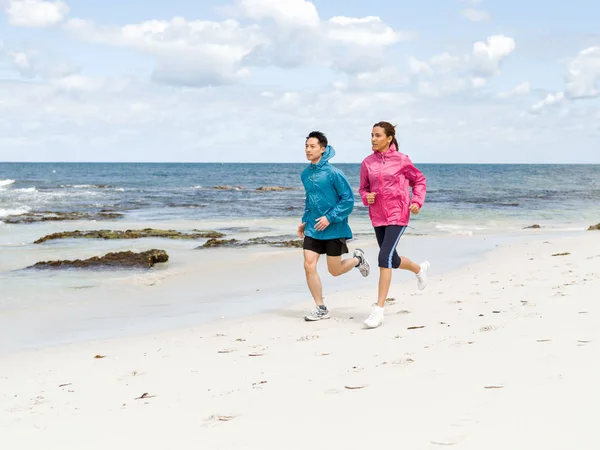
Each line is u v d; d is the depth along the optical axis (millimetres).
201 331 5789
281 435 2832
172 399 3602
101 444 2939
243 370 4168
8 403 3719
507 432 2576
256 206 27562
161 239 14883
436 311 5926
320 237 6051
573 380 3186
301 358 4398
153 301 7668
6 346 5473
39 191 39250
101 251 12680
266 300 7547
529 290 6676
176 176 80062
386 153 5645
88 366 4590
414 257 11125
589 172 95875
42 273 9969
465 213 23188
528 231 16594
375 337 4957
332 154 6016
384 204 5633
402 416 2912
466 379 3414
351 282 8672
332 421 2951
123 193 38438
